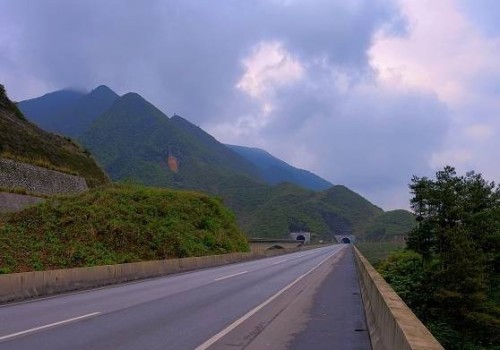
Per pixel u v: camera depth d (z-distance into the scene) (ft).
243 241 182.19
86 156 228.63
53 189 154.40
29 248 87.51
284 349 29.01
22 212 106.73
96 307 45.09
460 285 122.93
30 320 37.29
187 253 122.93
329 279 83.97
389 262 190.90
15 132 173.47
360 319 40.88
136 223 122.11
